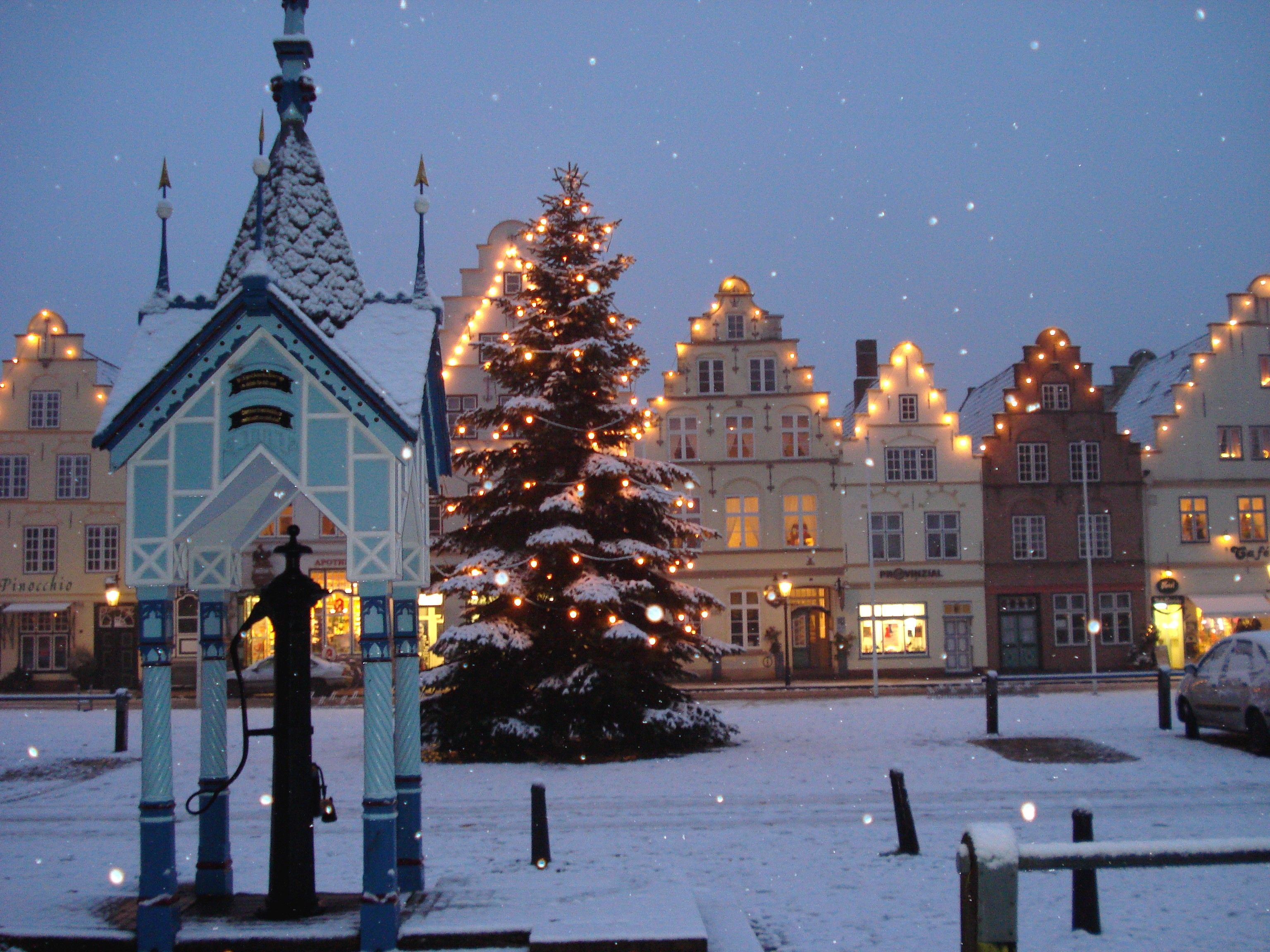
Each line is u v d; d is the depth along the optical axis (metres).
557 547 21.17
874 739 21.80
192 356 9.20
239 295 9.16
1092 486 44.09
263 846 12.86
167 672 8.98
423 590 11.07
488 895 9.75
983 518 43.69
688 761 19.61
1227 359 44.91
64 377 44.22
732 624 42.97
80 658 43.06
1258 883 10.26
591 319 22.50
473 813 14.93
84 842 13.24
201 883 9.89
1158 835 12.03
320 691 37.81
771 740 22.12
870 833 12.82
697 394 43.62
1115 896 9.82
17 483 43.88
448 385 41.78
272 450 9.17
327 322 10.17
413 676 10.41
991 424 47.56
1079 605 43.62
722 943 8.53
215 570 10.46
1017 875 5.89
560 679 20.78
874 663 33.19
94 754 21.77
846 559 43.19
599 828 13.50
